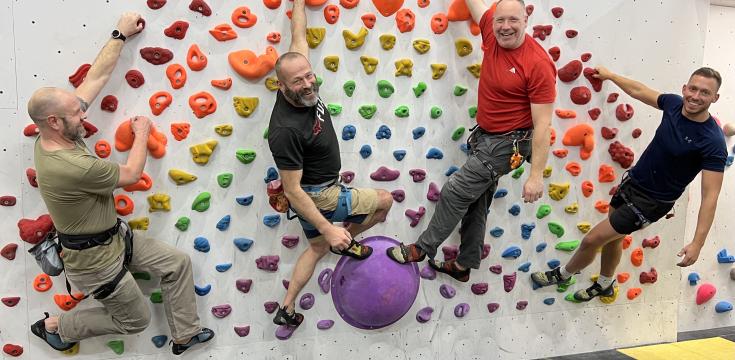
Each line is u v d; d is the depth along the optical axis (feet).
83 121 7.82
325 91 8.93
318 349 9.74
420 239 9.37
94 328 8.23
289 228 9.24
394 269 9.31
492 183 9.08
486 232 10.12
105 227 7.64
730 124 11.78
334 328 9.77
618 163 10.52
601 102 10.21
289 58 7.26
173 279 8.46
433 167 9.66
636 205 9.43
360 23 8.89
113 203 7.81
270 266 9.18
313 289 9.55
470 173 8.80
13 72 7.82
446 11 9.24
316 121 7.74
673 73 10.57
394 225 9.67
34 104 6.75
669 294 11.54
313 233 8.78
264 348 9.50
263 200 9.04
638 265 11.13
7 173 8.04
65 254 7.59
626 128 10.45
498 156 8.69
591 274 10.98
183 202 8.72
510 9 7.86
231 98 8.63
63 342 8.45
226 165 8.79
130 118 8.27
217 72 8.48
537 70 8.11
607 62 10.14
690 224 11.93
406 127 9.41
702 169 8.90
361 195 8.58
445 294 10.13
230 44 8.45
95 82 7.69
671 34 10.44
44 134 7.02
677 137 8.88
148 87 8.27
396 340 10.09
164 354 9.14
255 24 8.50
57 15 7.81
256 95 8.71
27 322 8.54
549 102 8.18
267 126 8.83
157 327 9.04
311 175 8.17
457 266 9.76
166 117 8.41
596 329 11.22
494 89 8.50
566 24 9.78
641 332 11.52
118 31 7.78
